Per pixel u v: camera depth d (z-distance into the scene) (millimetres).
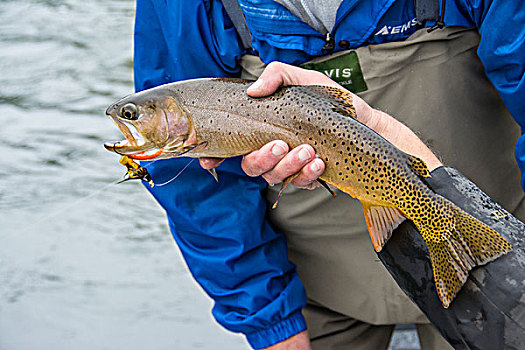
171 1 1305
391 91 1291
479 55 1248
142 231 2047
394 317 1415
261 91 1164
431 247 1147
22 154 2395
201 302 1819
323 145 1147
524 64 1198
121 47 3182
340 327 1480
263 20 1269
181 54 1330
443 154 1310
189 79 1278
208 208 1352
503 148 1328
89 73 2949
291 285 1379
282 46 1271
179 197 1344
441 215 1139
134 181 2303
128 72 2963
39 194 2213
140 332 1720
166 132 1166
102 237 2012
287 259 1403
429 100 1291
